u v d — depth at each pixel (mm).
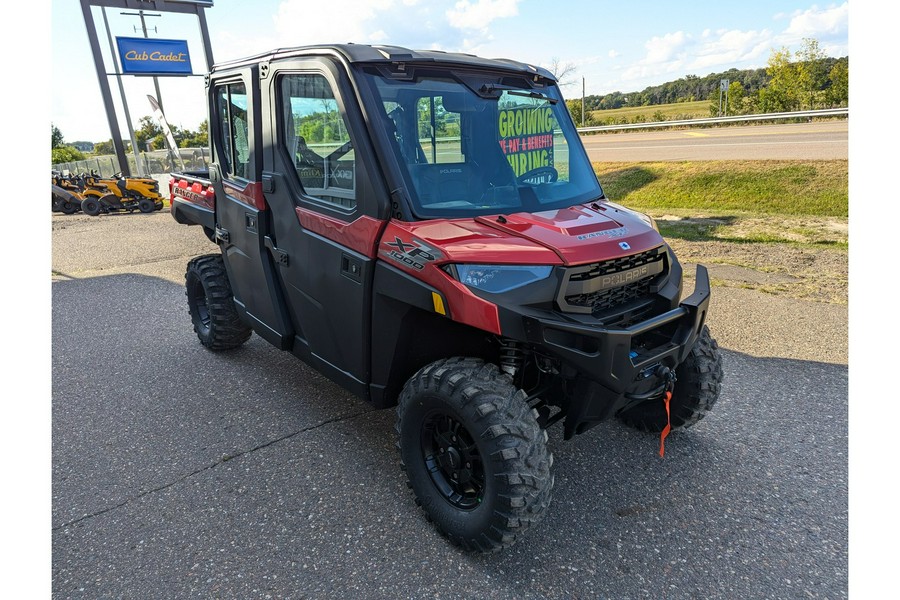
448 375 2428
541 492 2318
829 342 4773
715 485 3027
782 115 22312
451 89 2883
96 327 5621
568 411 2660
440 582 2408
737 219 9898
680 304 2678
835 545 2582
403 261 2525
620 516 2807
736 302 5762
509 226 2564
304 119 3021
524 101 3127
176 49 18031
